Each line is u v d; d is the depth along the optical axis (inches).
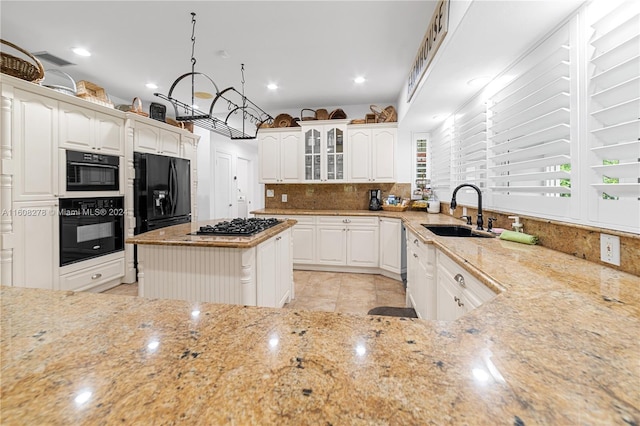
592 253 50.6
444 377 17.6
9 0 86.0
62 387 16.5
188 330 23.5
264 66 128.1
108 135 122.4
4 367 18.3
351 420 14.3
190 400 15.6
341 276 149.1
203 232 83.3
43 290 32.6
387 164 158.9
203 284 76.8
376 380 17.2
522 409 15.1
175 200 152.9
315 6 88.0
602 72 46.7
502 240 72.1
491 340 22.6
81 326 24.2
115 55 120.0
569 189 55.8
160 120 147.9
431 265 76.1
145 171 135.6
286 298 109.3
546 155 65.0
